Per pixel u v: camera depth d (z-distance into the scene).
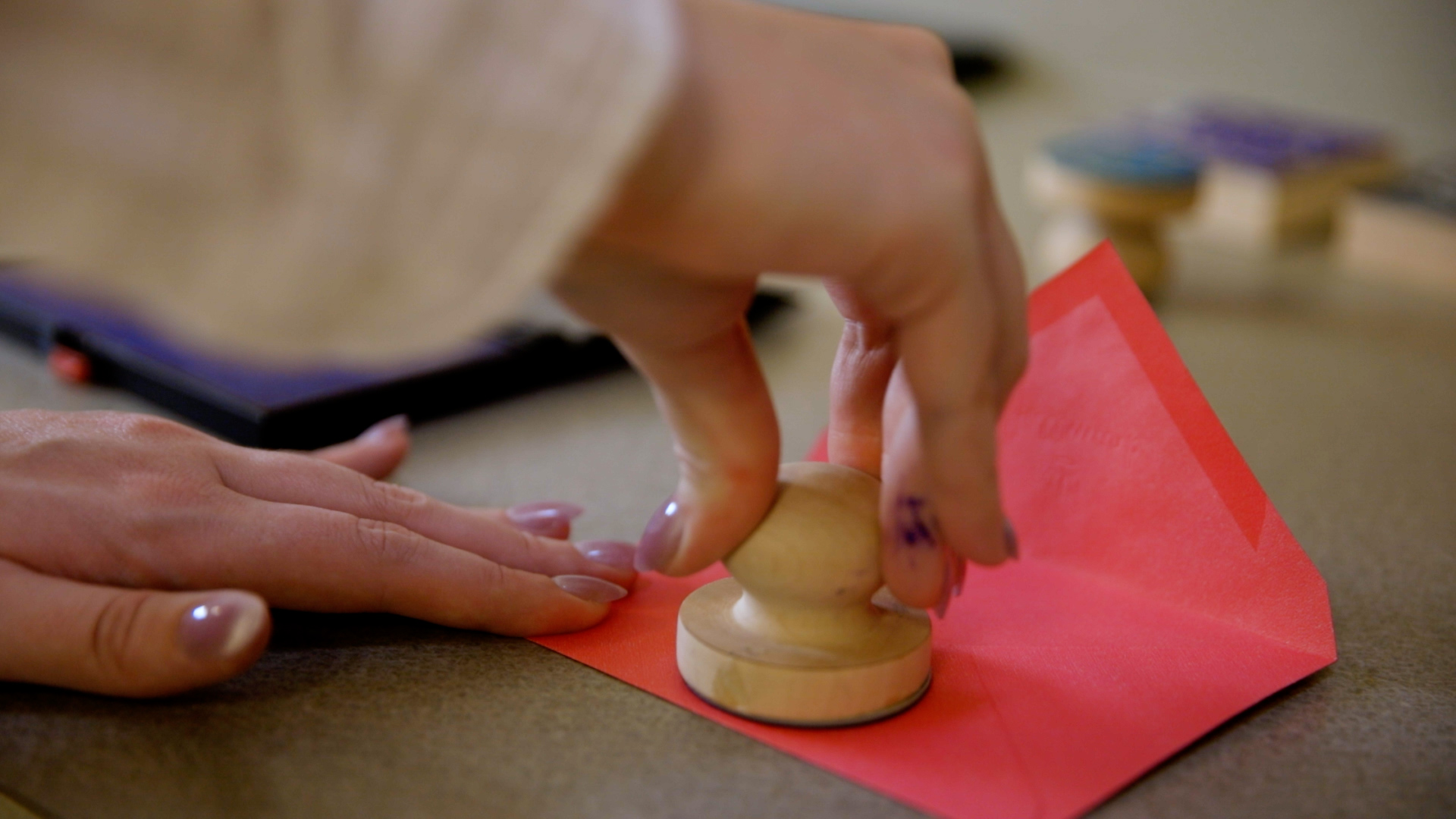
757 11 0.39
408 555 0.48
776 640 0.46
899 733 0.45
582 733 0.44
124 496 0.46
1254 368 0.76
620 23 0.36
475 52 0.36
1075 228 0.89
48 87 0.35
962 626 0.50
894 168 0.39
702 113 0.37
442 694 0.46
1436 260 0.96
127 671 0.44
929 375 0.40
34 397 0.62
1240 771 0.44
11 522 0.45
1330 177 1.08
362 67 0.36
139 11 0.35
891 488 0.44
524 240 0.36
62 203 0.35
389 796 0.42
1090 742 0.44
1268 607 0.49
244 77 0.35
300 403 0.59
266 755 0.43
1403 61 1.37
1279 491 0.60
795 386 0.69
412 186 0.36
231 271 0.35
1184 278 0.96
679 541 0.44
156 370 0.61
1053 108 1.46
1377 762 0.44
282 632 0.48
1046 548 0.53
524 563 0.50
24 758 0.43
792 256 0.39
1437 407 0.69
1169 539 0.51
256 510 0.47
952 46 1.60
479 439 0.62
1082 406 0.53
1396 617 0.51
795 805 0.42
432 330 0.36
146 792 0.42
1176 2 1.54
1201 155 1.07
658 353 0.42
